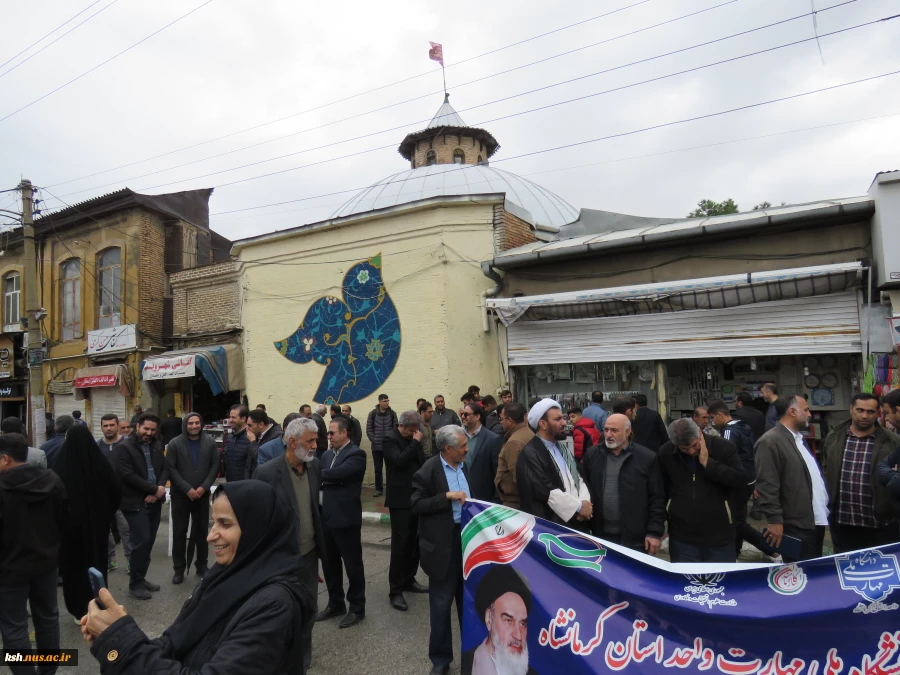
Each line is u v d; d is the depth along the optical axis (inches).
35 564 157.9
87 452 203.2
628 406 237.0
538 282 403.5
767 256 331.3
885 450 175.3
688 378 365.1
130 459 240.4
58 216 719.7
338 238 478.0
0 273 815.1
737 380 350.3
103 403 669.3
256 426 249.8
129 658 76.7
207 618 80.5
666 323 348.2
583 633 127.2
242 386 546.6
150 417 255.1
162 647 81.7
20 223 556.4
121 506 238.2
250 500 84.2
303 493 176.9
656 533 168.4
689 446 167.0
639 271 368.8
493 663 135.3
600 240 379.9
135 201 653.9
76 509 199.6
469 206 430.6
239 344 549.3
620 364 377.1
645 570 128.3
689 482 171.6
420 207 434.0
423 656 178.5
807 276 300.5
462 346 424.2
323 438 271.6
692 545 170.1
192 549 262.4
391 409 434.0
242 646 74.6
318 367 484.7
